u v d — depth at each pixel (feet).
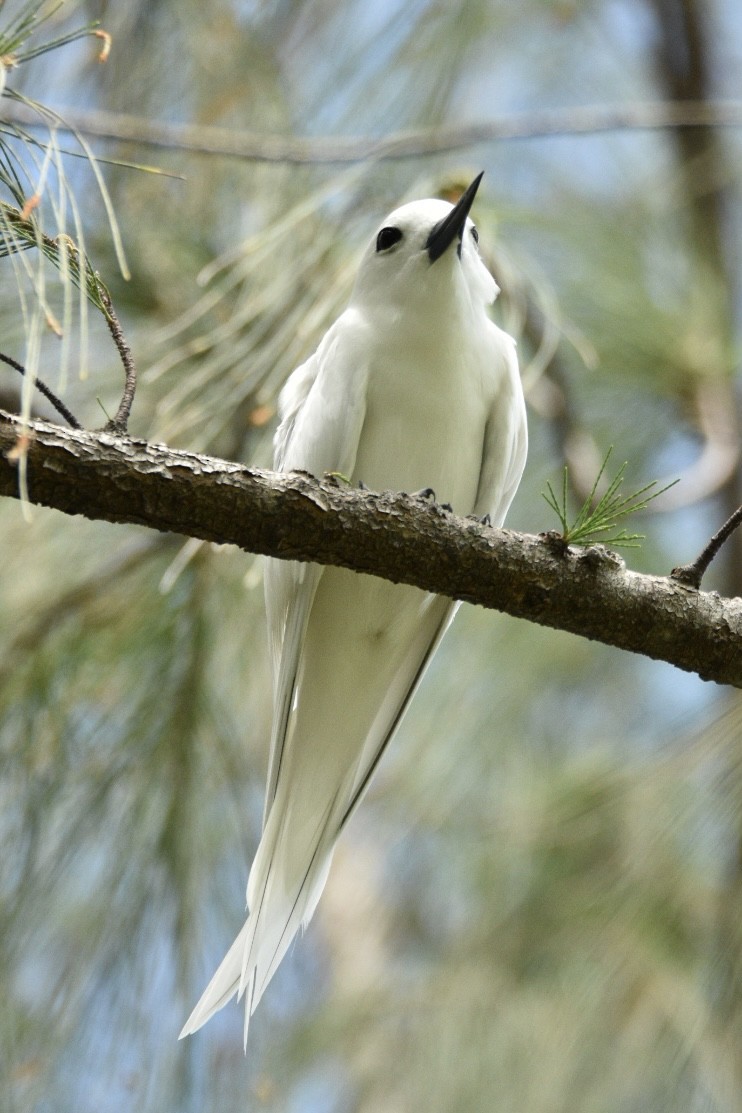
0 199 13.92
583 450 28.32
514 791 29.71
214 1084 23.59
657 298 29.63
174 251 23.76
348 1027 31.55
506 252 23.93
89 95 24.26
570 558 16.19
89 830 22.35
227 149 23.17
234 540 15.11
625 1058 24.57
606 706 31.07
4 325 22.40
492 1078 26.37
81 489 14.30
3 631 22.68
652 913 24.71
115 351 23.16
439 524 15.81
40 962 22.58
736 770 23.65
